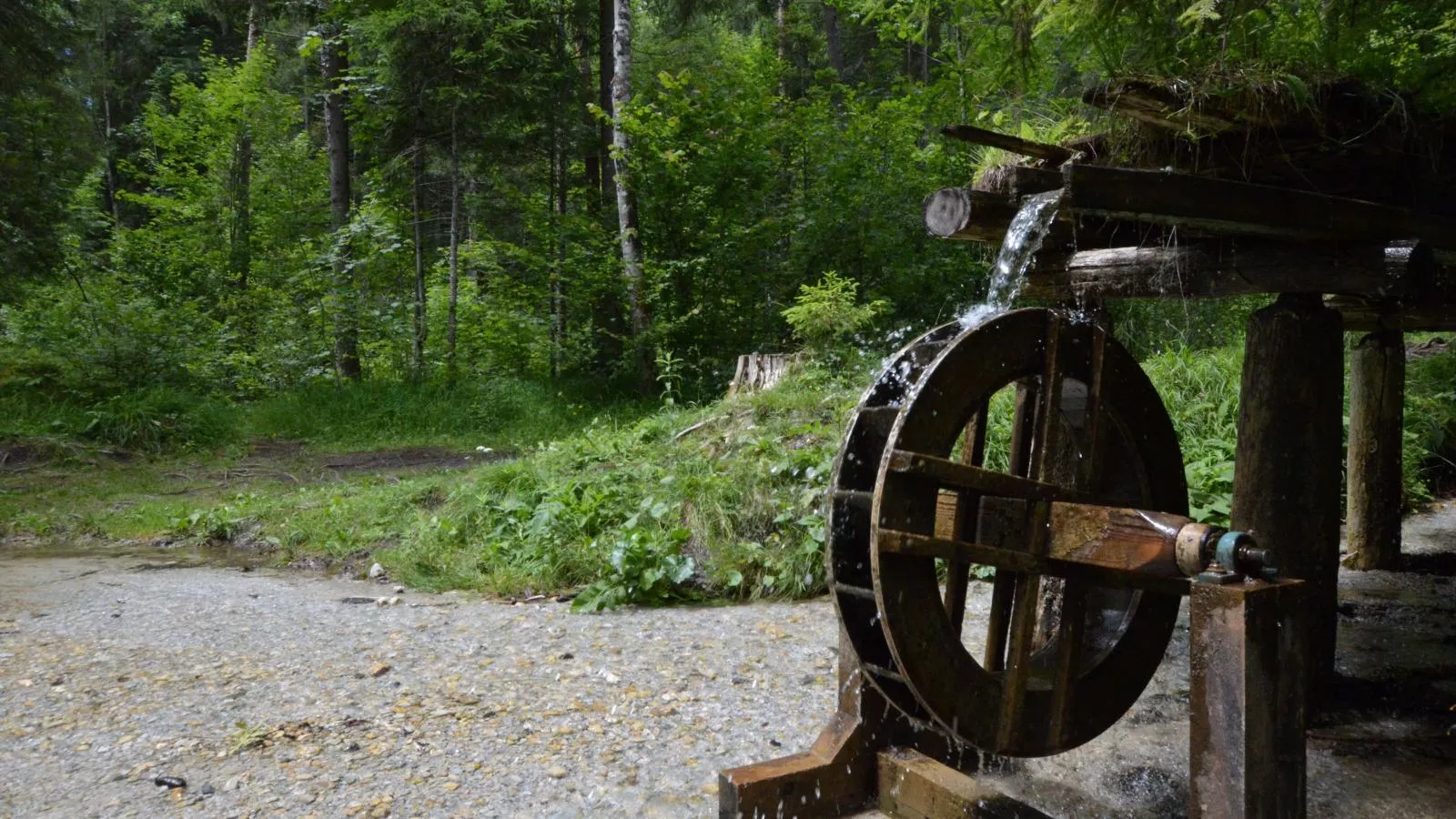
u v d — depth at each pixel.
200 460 11.37
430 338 15.86
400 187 15.80
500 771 3.50
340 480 10.30
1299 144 3.29
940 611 2.93
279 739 3.78
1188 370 8.50
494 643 5.11
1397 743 3.74
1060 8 4.20
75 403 12.33
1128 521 2.75
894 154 14.01
